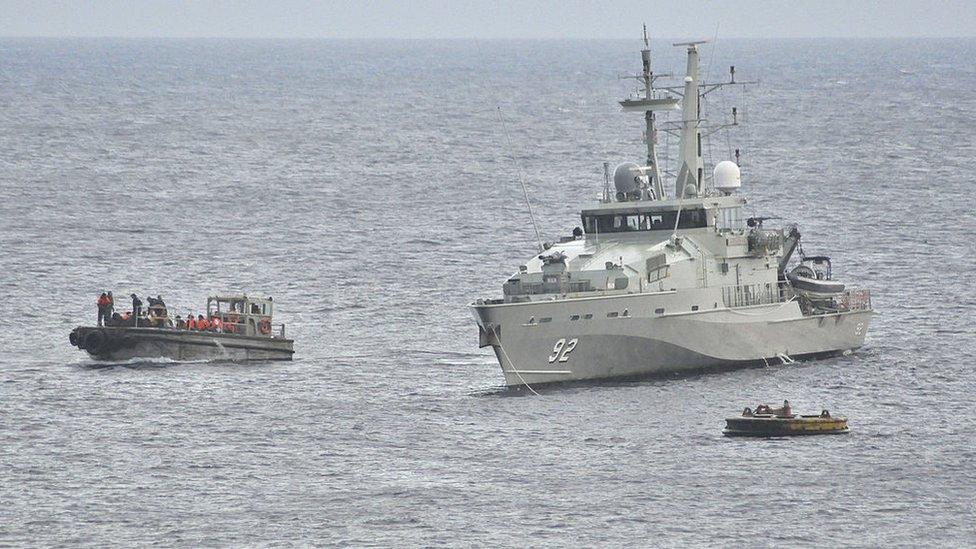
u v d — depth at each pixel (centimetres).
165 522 18762
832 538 18225
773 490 19850
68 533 18400
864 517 18875
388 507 19262
